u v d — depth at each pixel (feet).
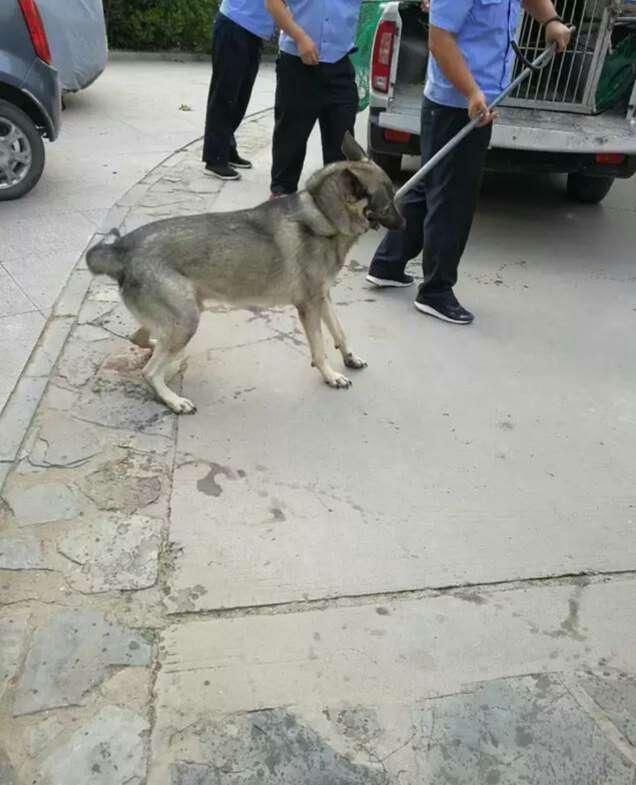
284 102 17.13
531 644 7.54
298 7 15.74
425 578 8.25
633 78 17.29
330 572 8.23
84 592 7.73
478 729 6.63
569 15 16.90
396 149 17.84
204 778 6.08
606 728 6.70
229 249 10.53
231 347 12.73
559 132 16.24
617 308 15.11
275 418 10.89
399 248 14.49
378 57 16.84
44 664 6.93
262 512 9.03
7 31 16.92
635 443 10.91
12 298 13.76
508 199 21.66
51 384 11.23
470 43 11.91
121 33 43.24
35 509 8.78
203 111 29.78
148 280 10.20
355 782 6.13
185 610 7.62
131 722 6.48
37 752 6.20
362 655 7.27
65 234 16.72
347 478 9.75
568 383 12.32
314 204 10.72
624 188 23.50
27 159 18.28
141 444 10.08
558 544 8.89
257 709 6.67
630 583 8.39
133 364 11.91
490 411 11.43
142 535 8.51
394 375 12.22
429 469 10.04
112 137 24.90
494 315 14.49
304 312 11.39
